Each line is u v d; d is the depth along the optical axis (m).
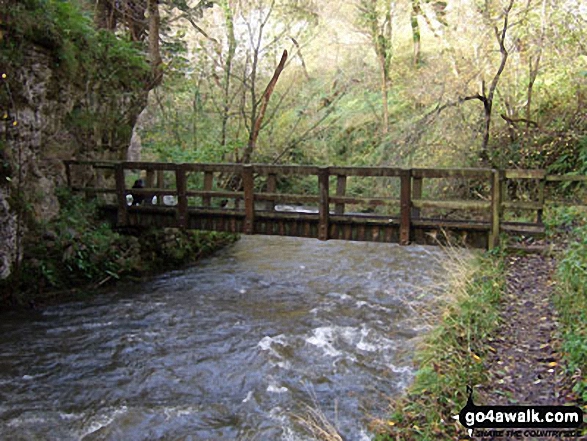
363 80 21.67
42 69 8.37
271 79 15.84
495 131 11.89
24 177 8.11
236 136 15.69
